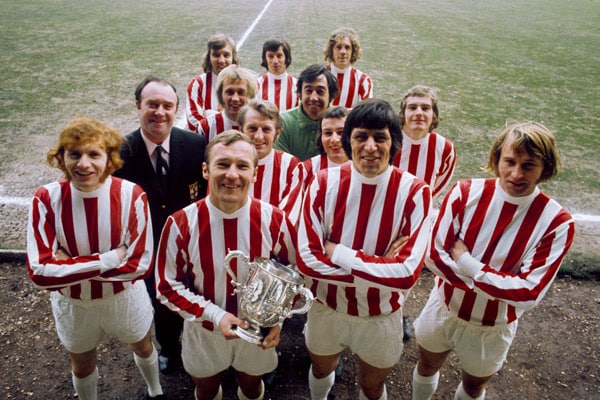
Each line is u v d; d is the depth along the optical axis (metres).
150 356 2.76
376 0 20.52
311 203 2.31
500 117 7.78
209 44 4.45
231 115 3.40
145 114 2.71
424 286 4.02
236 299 2.32
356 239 2.30
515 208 2.25
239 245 2.24
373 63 10.55
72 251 2.36
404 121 3.29
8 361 3.14
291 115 3.50
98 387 3.01
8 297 3.67
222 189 2.09
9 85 8.22
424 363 2.70
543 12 18.98
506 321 2.36
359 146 2.15
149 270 2.44
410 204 2.25
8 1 16.20
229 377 3.10
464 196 2.36
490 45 12.98
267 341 2.15
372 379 2.56
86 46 10.99
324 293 2.40
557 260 2.18
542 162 2.12
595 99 8.95
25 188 5.12
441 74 10.03
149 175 2.84
